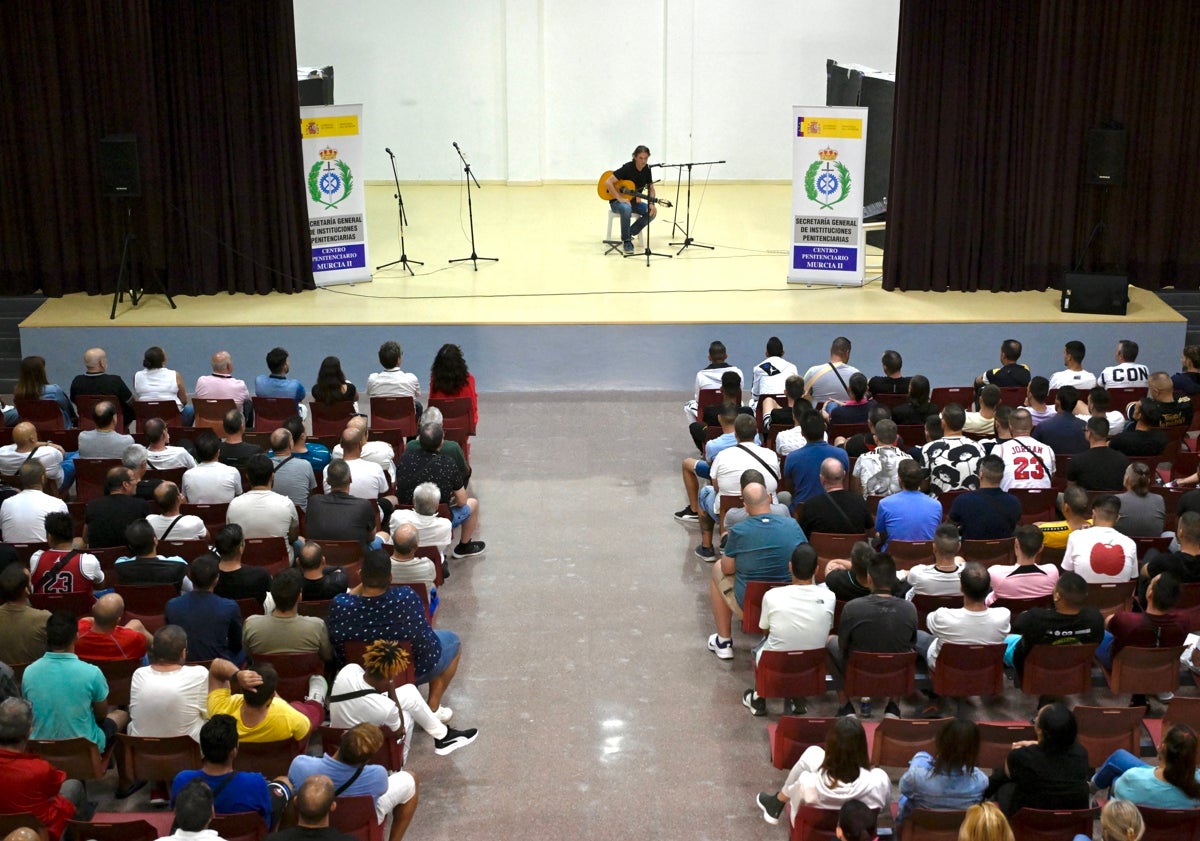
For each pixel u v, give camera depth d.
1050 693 6.63
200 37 13.06
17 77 13.27
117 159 12.71
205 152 13.41
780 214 17.20
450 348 10.17
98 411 9.03
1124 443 9.03
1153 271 14.02
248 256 13.71
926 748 6.01
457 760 6.78
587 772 6.68
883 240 15.38
